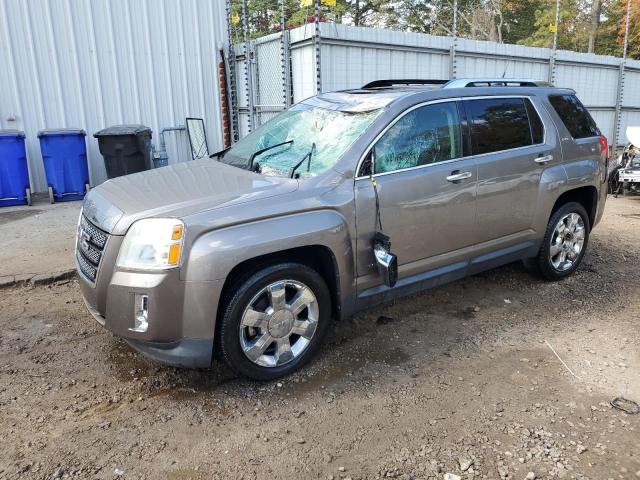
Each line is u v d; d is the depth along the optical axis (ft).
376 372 12.01
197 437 9.80
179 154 34.55
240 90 34.88
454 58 33.76
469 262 14.65
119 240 10.42
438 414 10.44
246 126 34.76
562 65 40.88
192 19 33.27
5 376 11.79
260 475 8.84
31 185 30.66
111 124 32.04
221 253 10.20
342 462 9.14
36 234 22.68
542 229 16.19
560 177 16.14
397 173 12.71
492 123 14.83
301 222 11.12
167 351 10.50
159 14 32.24
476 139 14.35
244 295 10.76
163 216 10.27
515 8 90.84
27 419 10.27
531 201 15.65
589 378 11.69
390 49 30.63
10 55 28.94
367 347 13.15
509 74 37.76
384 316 14.88
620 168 29.66
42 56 29.68
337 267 11.82
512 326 14.29
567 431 9.89
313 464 9.09
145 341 10.30
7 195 27.96
